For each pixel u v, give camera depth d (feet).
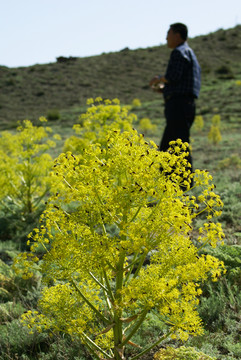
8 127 110.73
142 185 6.64
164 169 6.95
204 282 11.87
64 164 7.02
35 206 22.33
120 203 6.78
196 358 7.91
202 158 43.57
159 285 6.59
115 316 7.23
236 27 221.25
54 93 155.94
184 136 21.57
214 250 12.87
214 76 156.46
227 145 55.83
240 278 11.87
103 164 6.83
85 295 8.40
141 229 6.58
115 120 18.85
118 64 185.37
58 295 7.88
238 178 27.45
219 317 10.37
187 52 21.16
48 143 22.38
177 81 21.01
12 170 22.11
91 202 7.20
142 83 162.40
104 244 6.84
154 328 10.24
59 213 7.15
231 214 18.86
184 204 6.78
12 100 149.79
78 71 177.58
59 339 9.81
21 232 19.90
